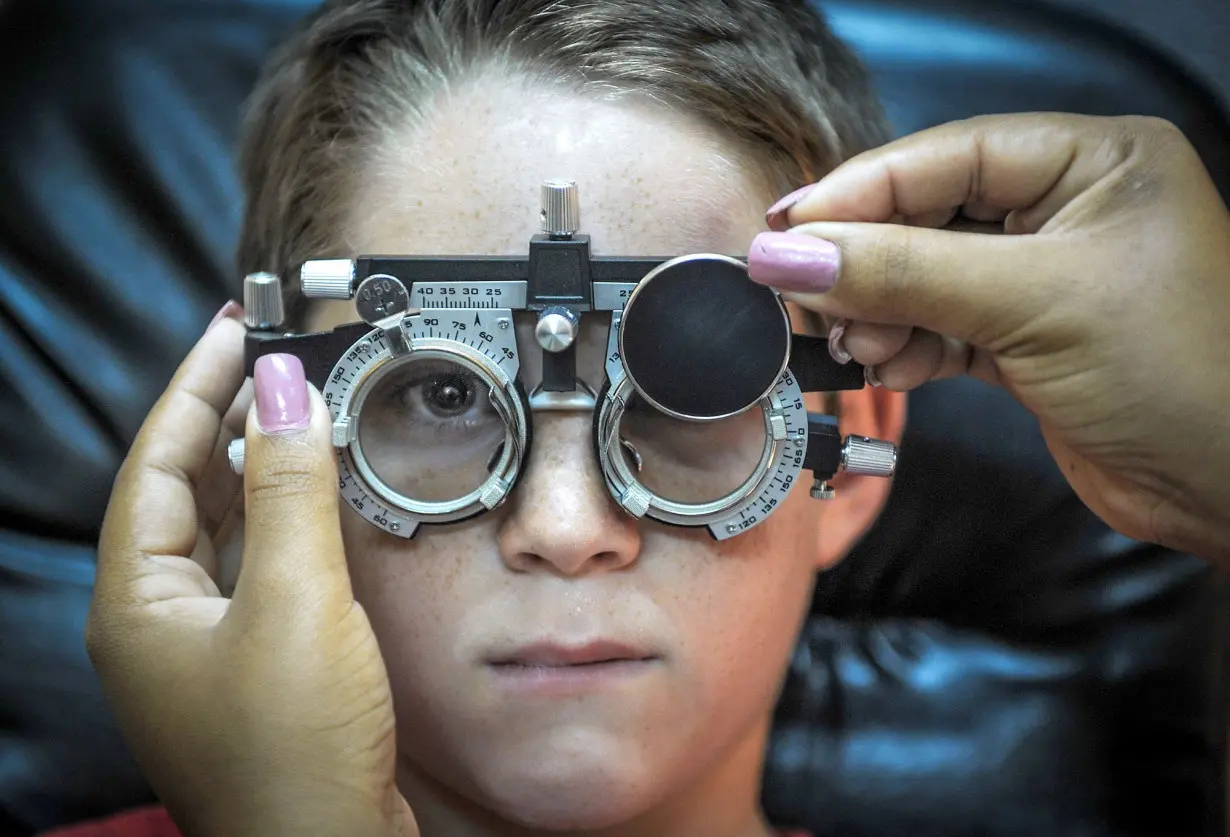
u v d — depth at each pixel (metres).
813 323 0.81
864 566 1.15
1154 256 0.66
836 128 0.92
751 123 0.77
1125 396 0.68
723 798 0.89
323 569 0.67
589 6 0.77
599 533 0.67
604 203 0.71
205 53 1.12
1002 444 1.11
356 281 0.68
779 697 1.16
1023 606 1.13
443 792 0.85
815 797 1.14
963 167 0.69
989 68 1.11
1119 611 1.11
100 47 1.10
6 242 1.08
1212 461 0.70
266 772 0.66
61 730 1.09
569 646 0.70
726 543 0.72
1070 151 0.68
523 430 0.68
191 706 0.69
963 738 1.14
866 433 0.92
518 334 0.69
